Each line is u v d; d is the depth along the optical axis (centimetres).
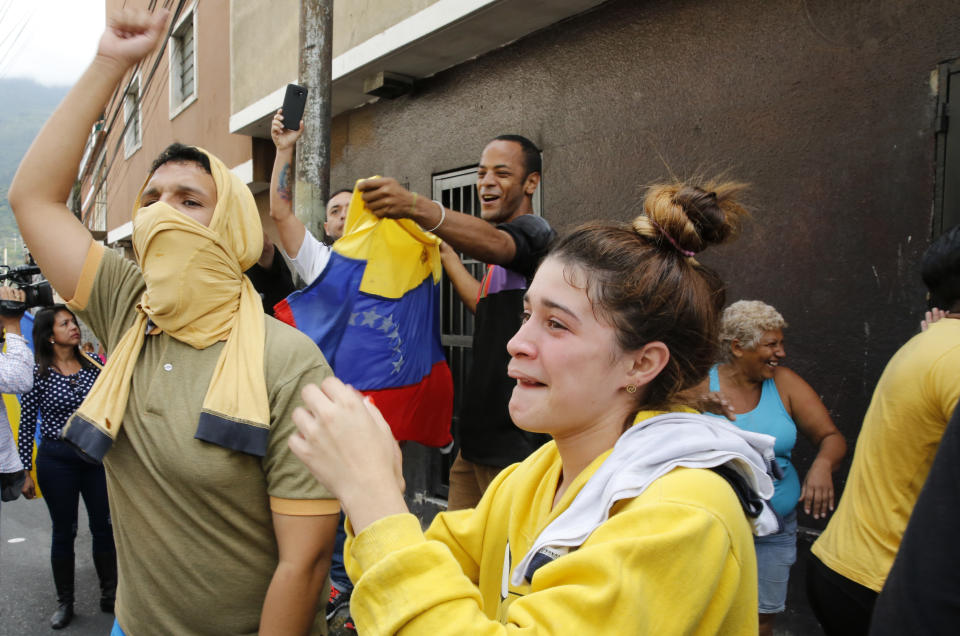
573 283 93
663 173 335
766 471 90
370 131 542
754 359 235
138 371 141
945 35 244
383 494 80
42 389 347
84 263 152
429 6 404
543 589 79
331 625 276
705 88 318
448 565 76
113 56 148
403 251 245
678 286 95
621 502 85
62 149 148
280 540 131
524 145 276
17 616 361
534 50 402
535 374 95
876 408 178
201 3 805
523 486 112
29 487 396
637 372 95
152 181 145
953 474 79
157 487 134
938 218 245
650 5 340
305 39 312
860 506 177
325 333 232
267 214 739
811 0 280
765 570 234
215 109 778
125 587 140
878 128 262
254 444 129
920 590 77
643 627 70
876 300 262
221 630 137
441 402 278
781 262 291
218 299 140
